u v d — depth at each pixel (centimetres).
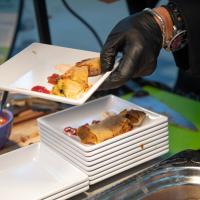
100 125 126
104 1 166
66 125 133
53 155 127
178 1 125
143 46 119
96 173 120
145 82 179
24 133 146
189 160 125
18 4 169
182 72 167
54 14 169
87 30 171
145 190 120
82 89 114
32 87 118
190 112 160
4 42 175
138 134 124
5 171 125
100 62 119
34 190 119
